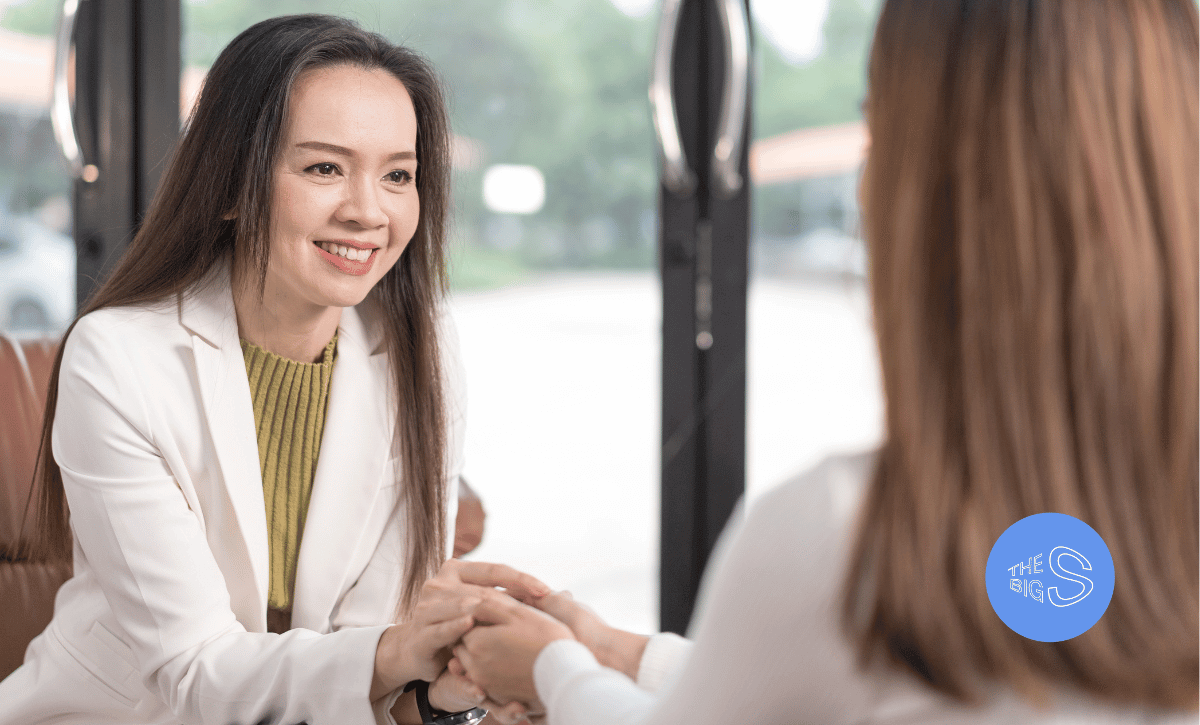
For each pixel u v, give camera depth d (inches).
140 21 83.6
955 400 23.7
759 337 84.5
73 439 43.7
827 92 81.7
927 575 23.6
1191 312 23.2
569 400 85.7
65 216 85.3
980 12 23.7
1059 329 23.0
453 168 51.4
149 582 42.9
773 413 84.9
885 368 24.8
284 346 48.5
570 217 83.7
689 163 82.1
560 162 83.0
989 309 23.2
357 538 48.9
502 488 86.7
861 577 24.3
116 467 43.1
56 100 80.2
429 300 51.4
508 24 81.6
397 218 46.2
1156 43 23.3
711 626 25.8
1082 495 23.2
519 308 84.6
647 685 41.5
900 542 23.9
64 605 49.1
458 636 39.5
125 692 46.4
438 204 50.6
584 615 45.2
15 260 85.1
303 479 49.5
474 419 86.0
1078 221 22.7
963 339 23.4
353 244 45.1
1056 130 22.9
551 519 86.9
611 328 84.7
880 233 24.9
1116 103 23.0
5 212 84.7
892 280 24.4
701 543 85.5
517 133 82.5
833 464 25.5
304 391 48.5
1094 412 23.0
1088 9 23.3
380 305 51.5
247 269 46.1
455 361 55.4
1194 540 23.7
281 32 44.9
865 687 24.9
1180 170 23.2
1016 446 23.1
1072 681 23.9
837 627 24.4
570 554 87.3
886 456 24.5
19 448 57.5
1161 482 23.4
